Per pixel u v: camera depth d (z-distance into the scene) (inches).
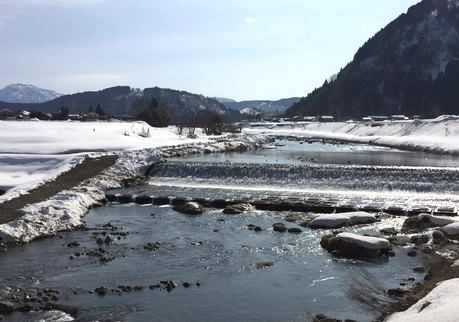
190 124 4089.6
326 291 718.5
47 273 797.2
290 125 7416.3
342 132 5575.8
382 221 1107.9
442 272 761.6
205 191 1481.3
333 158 2443.4
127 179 1603.1
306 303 676.7
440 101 7386.8
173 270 813.2
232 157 2400.3
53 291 720.3
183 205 1261.1
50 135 2511.1
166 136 3280.0
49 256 882.8
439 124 3732.8
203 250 920.9
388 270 798.5
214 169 1676.9
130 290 727.1
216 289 732.0
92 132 2773.1
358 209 1203.2
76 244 952.9
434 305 576.7
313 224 1083.3
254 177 1619.1
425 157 2539.4
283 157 2454.5
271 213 1222.3
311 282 754.8
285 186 1536.7
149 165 1772.9
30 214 1074.1
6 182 1416.1
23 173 1612.9
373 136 4340.6
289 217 1162.6
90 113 5359.3
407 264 824.9
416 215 1116.5
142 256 885.8
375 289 716.7
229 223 1123.9
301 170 1585.9
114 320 630.5
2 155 1768.0
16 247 935.0
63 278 775.7
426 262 831.7
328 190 1476.4
